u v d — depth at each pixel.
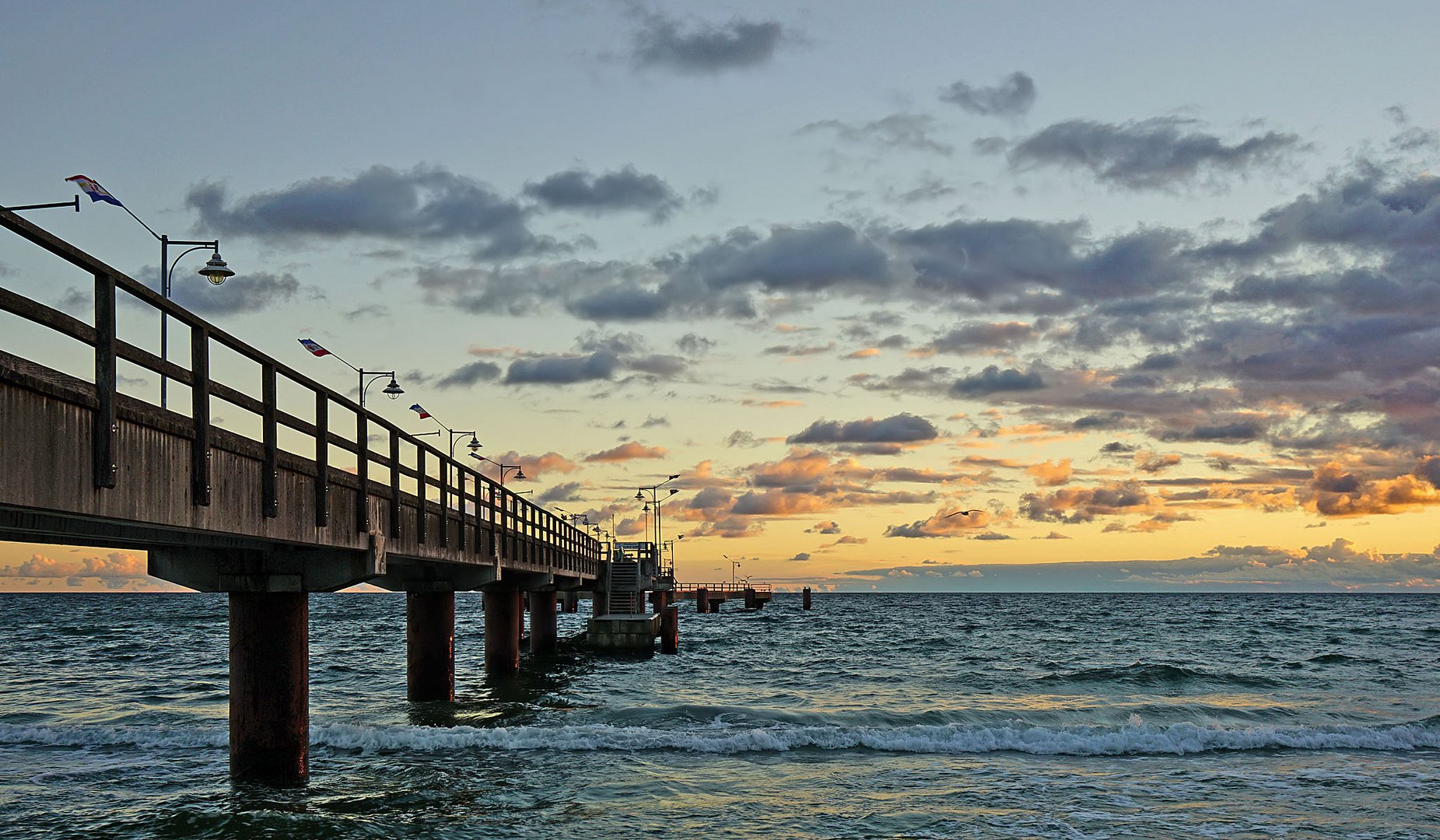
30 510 9.02
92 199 10.57
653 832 17.19
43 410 9.10
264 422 14.02
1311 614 159.62
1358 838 17.38
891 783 21.22
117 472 10.24
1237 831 17.72
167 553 17.59
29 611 177.88
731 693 38.00
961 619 134.88
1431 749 25.48
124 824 16.73
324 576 17.73
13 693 38.62
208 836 15.87
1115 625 116.50
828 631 97.75
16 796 18.94
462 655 59.97
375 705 32.41
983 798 19.95
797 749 24.86
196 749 23.84
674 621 60.84
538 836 16.75
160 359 11.23
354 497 17.78
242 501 13.26
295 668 17.67
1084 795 20.31
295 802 17.33
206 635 89.88
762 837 17.03
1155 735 25.78
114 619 134.38
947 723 29.33
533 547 38.44
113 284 10.26
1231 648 71.56
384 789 19.73
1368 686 41.59
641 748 24.41
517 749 24.05
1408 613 164.00
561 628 92.94
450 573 30.70
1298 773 22.61
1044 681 42.69
